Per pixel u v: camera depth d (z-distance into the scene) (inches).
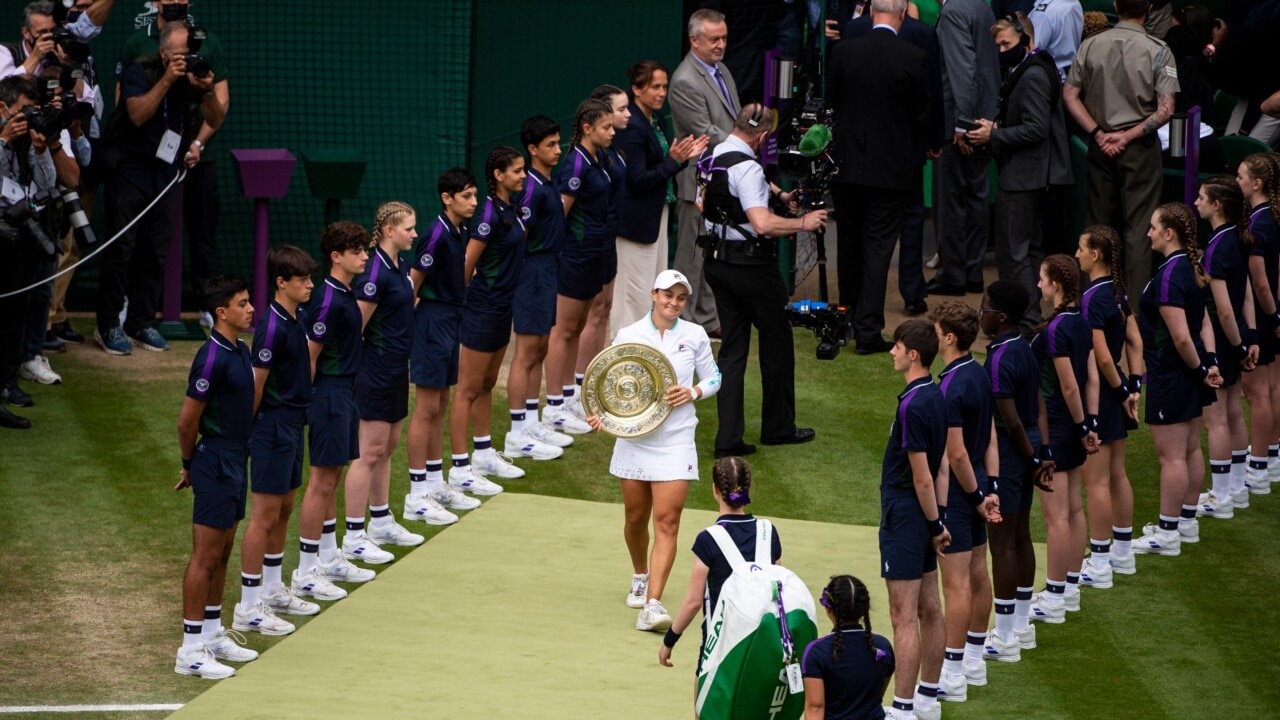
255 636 1284.4
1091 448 1346.0
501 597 1374.3
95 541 1435.8
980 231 2140.7
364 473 1423.5
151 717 1124.5
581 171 1673.2
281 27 2073.1
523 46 2118.6
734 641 1020.5
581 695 1181.7
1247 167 1636.3
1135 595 1433.3
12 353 1680.6
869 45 1891.0
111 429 1683.1
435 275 1498.5
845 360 1988.2
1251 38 2194.9
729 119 1931.6
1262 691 1237.7
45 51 1688.0
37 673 1189.7
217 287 1190.9
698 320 2036.2
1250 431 1838.1
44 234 1640.0
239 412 1200.2
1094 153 1977.1
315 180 1961.1
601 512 1587.1
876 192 1936.5
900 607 1151.6
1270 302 1614.2
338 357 1327.5
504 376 1950.1
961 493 1190.3
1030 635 1323.8
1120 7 1962.4
